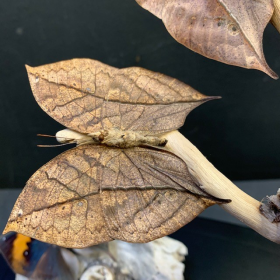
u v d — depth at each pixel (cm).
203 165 12
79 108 12
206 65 19
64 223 9
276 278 15
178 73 19
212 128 20
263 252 16
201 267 16
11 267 14
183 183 10
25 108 20
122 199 10
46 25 18
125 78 12
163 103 12
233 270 16
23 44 19
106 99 12
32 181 10
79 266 14
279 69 18
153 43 19
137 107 12
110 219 10
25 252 14
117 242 15
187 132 21
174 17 10
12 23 18
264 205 11
